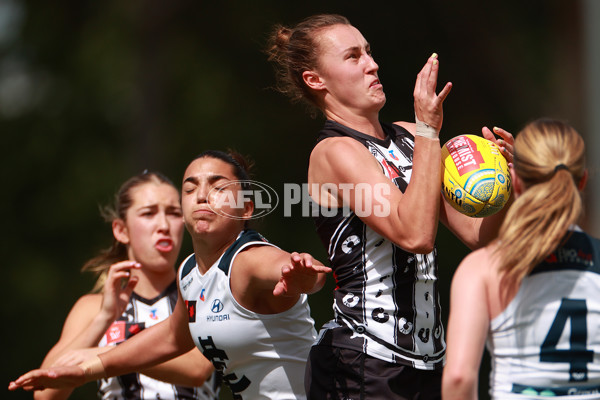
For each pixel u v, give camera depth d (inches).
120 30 2518.5
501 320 439.8
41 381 610.9
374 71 555.2
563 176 441.4
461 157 510.9
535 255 431.5
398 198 505.4
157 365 649.0
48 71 2618.1
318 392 530.6
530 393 433.4
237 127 2405.3
